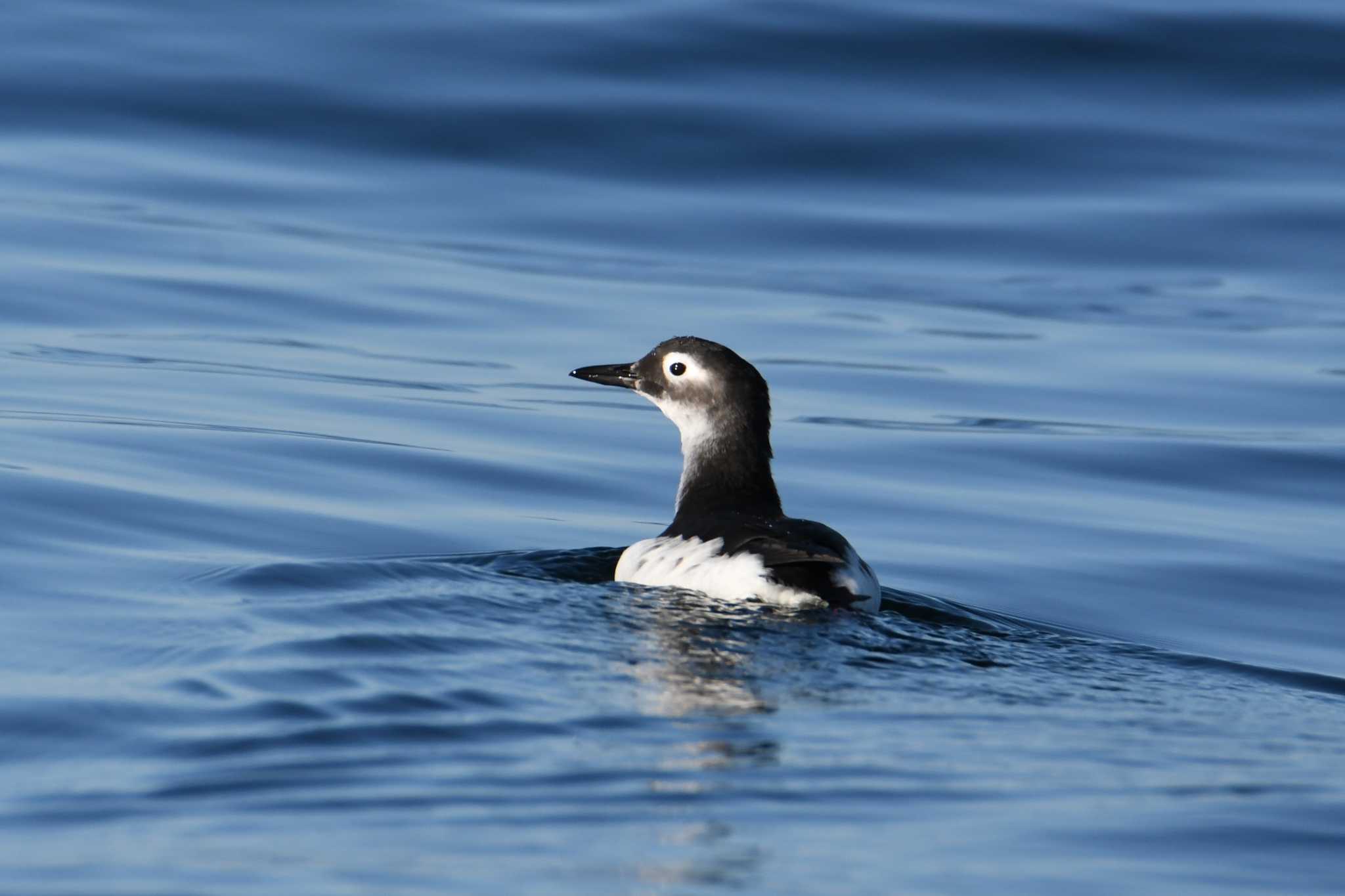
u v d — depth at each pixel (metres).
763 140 25.69
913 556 13.91
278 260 22.05
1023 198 24.83
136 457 15.02
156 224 22.83
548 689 9.36
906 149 25.64
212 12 28.25
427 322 20.44
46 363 17.84
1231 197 24.73
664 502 15.28
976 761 8.64
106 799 7.78
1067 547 14.25
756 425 13.05
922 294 22.64
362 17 28.11
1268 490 16.00
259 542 13.16
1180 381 19.52
